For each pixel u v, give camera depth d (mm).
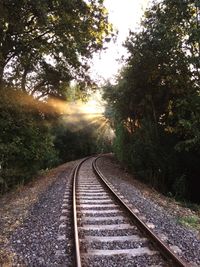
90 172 26250
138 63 23719
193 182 21469
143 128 24984
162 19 20203
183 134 21484
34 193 16422
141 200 13492
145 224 8672
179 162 21750
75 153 58719
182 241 7949
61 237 8148
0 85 19609
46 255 7062
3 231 9172
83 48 21734
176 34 20266
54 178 23234
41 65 24781
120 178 23016
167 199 16391
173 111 23203
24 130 20406
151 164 23359
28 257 7000
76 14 20062
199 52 19531
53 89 28375
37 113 25047
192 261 6707
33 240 8094
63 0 18859
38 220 10133
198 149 19703
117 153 39875
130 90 27031
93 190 15898
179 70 21609
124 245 7555
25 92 22469
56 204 12516
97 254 6949
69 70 24969
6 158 18438
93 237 8094
